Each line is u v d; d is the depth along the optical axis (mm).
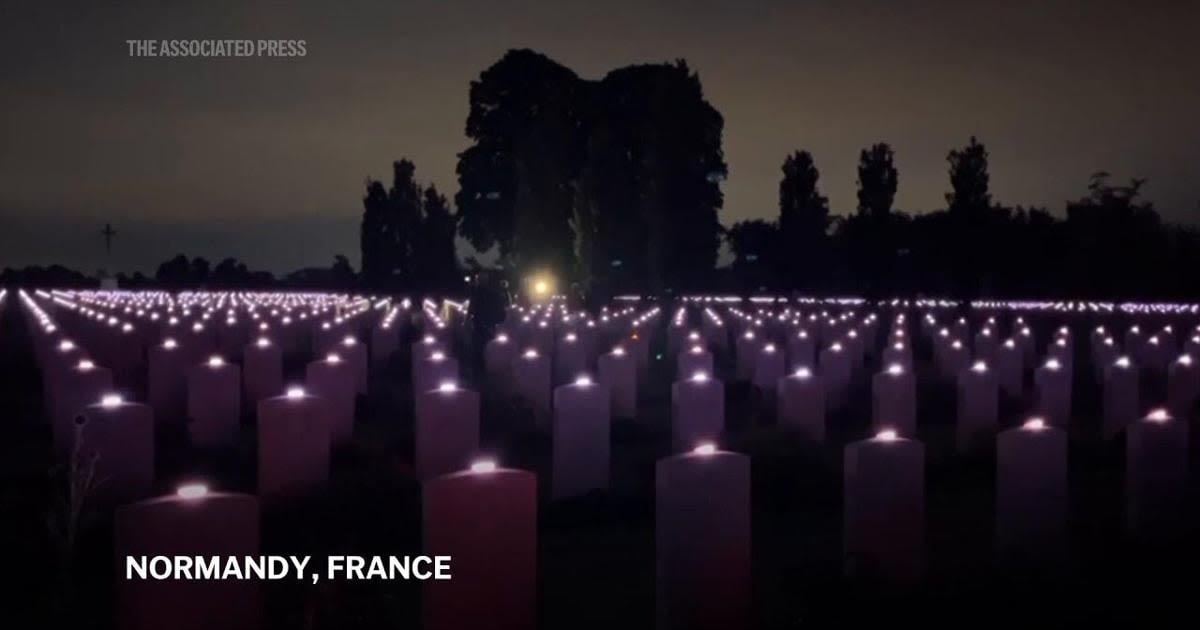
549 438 16531
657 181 39500
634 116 56125
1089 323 33562
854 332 26562
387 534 10031
